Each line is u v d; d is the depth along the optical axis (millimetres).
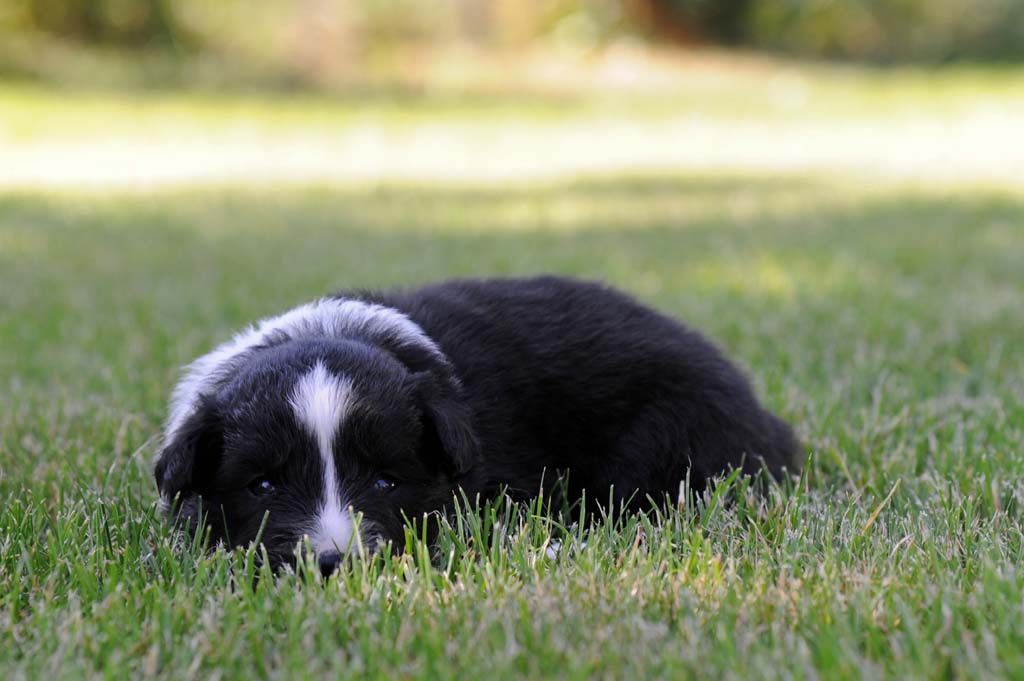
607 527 1057
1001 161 3824
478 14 6488
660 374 1148
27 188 3291
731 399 1155
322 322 1102
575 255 2172
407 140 4539
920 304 1695
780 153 4191
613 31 6711
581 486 1141
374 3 6152
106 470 1176
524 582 978
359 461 1004
